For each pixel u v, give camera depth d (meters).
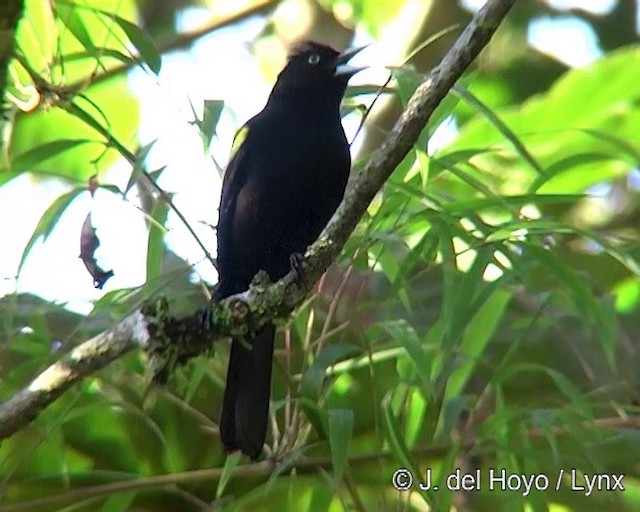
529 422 8.88
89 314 8.63
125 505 9.42
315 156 9.33
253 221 9.40
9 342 8.67
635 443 8.74
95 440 11.23
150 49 8.09
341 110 9.91
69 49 10.56
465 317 8.05
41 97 7.95
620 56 11.70
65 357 7.76
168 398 9.95
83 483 10.82
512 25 14.86
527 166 10.91
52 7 8.16
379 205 9.02
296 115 9.51
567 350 11.38
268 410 8.58
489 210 9.87
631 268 8.45
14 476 10.63
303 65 9.71
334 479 8.18
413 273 11.04
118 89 13.04
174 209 8.14
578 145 11.70
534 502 8.73
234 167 9.52
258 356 8.54
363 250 8.32
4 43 7.33
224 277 9.45
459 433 9.68
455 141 10.77
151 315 7.64
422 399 9.34
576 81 11.76
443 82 7.21
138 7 15.06
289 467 9.24
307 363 8.77
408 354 8.09
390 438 8.25
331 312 8.62
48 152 8.59
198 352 7.73
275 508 11.07
